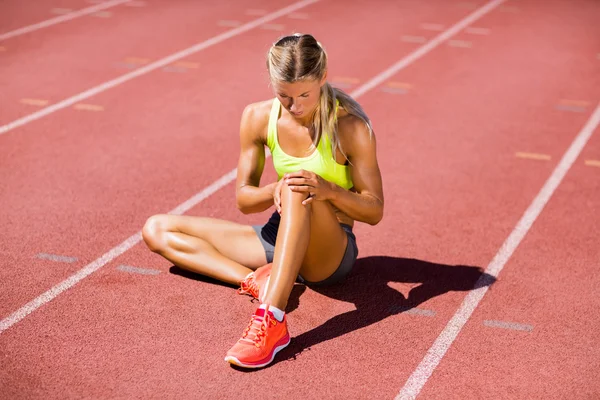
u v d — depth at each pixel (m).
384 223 7.32
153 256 6.55
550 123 10.27
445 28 15.53
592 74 12.52
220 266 5.93
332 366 5.09
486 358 5.20
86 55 13.18
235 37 14.61
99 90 11.38
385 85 11.88
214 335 5.42
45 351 5.17
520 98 11.30
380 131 9.92
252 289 5.73
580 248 6.84
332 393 4.82
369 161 5.42
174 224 6.04
